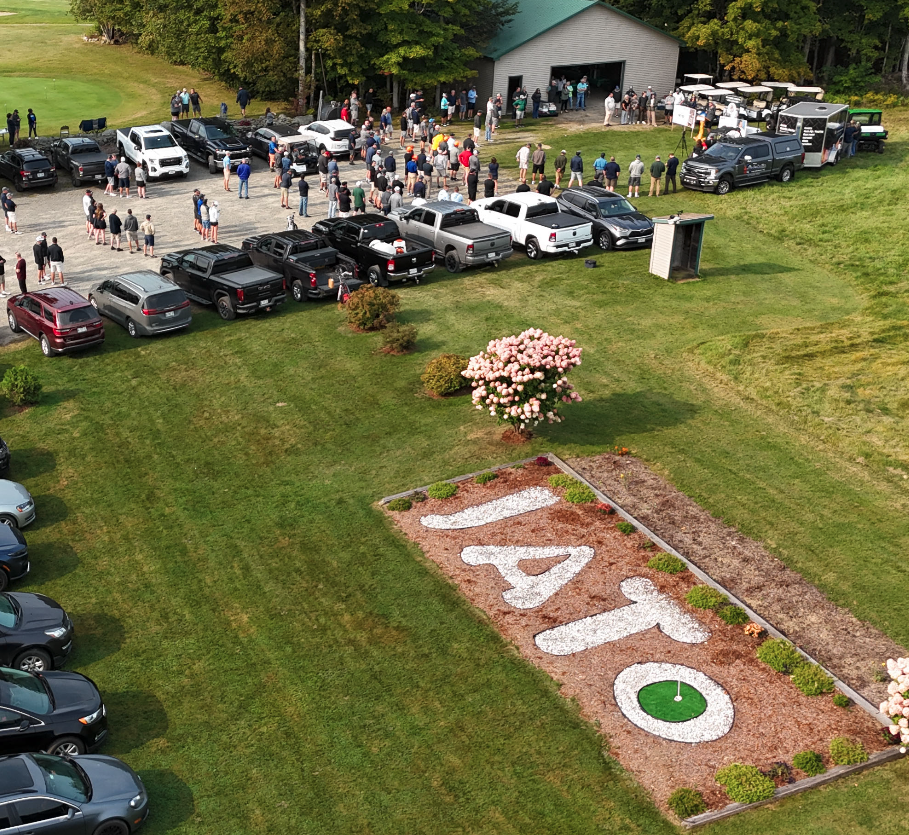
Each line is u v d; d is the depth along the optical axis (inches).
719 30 2234.3
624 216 1414.9
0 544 732.0
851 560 745.6
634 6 2437.3
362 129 1857.8
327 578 740.7
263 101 2197.3
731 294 1250.6
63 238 1424.7
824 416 948.0
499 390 862.5
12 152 1626.5
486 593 718.5
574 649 663.1
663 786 559.2
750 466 871.7
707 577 723.4
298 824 542.6
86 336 1072.8
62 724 570.6
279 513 821.2
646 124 2102.6
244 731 605.0
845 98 2449.6
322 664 657.6
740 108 2018.9
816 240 1433.3
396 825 539.8
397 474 871.1
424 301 1222.9
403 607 707.4
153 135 1676.9
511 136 1988.2
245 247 1288.1
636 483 844.0
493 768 573.6
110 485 864.9
